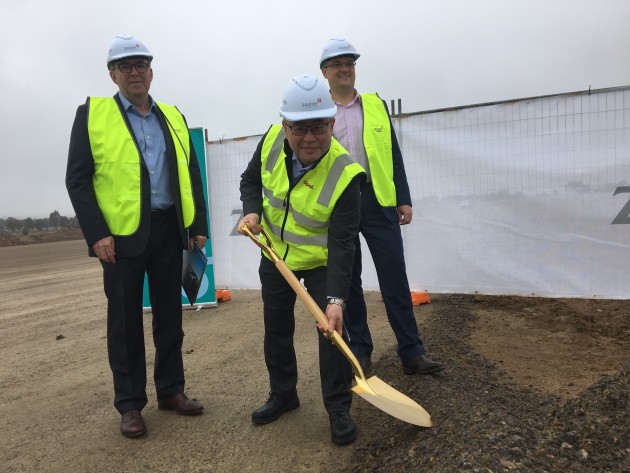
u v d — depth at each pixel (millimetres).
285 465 2496
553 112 4555
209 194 6078
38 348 5023
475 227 4926
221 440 2795
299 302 5836
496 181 4801
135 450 2766
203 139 5984
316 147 2441
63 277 11750
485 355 3635
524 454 1978
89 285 9883
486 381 3098
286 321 2859
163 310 3078
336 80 3369
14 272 13875
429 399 2811
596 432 2105
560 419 2303
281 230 2674
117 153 2812
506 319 4602
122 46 2803
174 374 3152
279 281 2754
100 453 2764
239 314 5625
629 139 4344
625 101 4328
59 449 2842
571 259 4625
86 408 3375
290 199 2604
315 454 2566
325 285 2654
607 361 3457
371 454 2459
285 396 2967
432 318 4672
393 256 3275
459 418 2379
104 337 5242
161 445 2795
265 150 2777
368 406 3014
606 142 4414
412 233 5156
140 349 2955
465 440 2109
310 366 3760
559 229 4637
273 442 2723
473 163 4859
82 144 2771
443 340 3918
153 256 2998
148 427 3012
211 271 6020
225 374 3781
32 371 4262
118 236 2805
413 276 5211
